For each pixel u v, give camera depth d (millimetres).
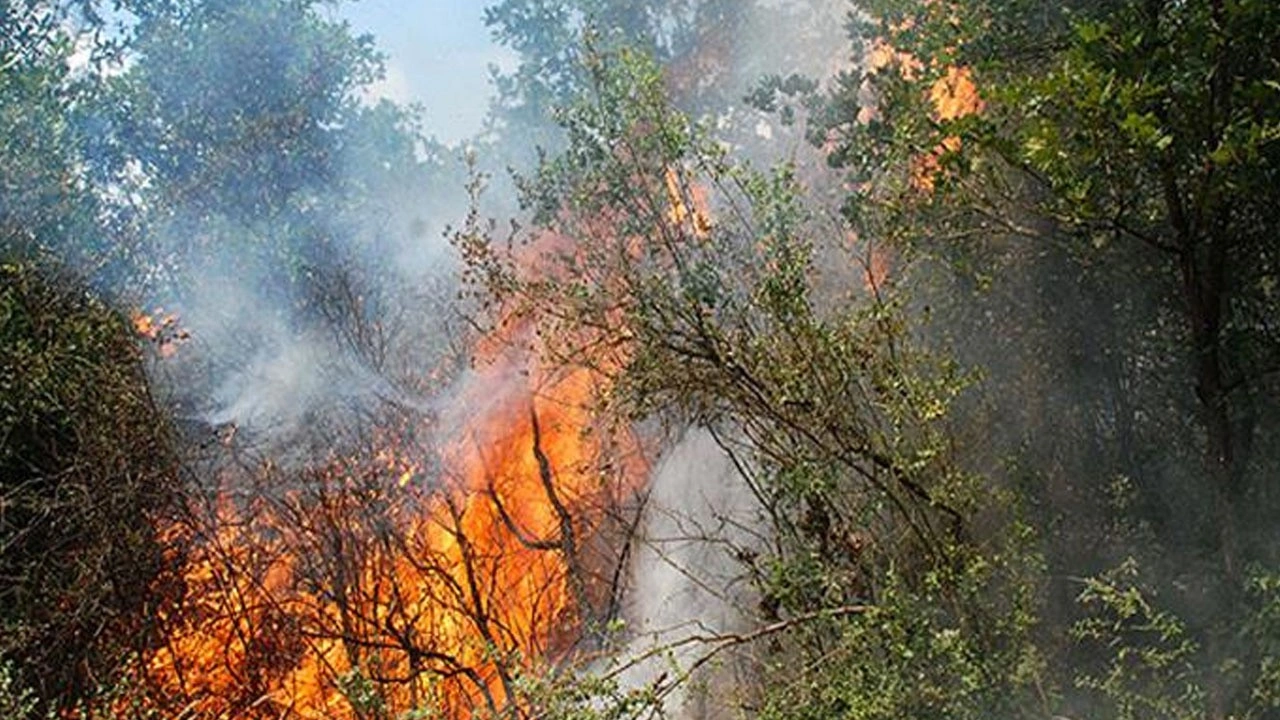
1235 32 5324
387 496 9742
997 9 6309
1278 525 6016
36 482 8992
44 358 8852
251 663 8867
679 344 6574
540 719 6020
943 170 6133
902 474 6062
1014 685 5746
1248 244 5996
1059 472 6824
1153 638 6211
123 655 8508
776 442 6301
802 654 6297
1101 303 6816
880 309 6242
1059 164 5520
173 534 9219
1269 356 6105
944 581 5957
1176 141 5461
